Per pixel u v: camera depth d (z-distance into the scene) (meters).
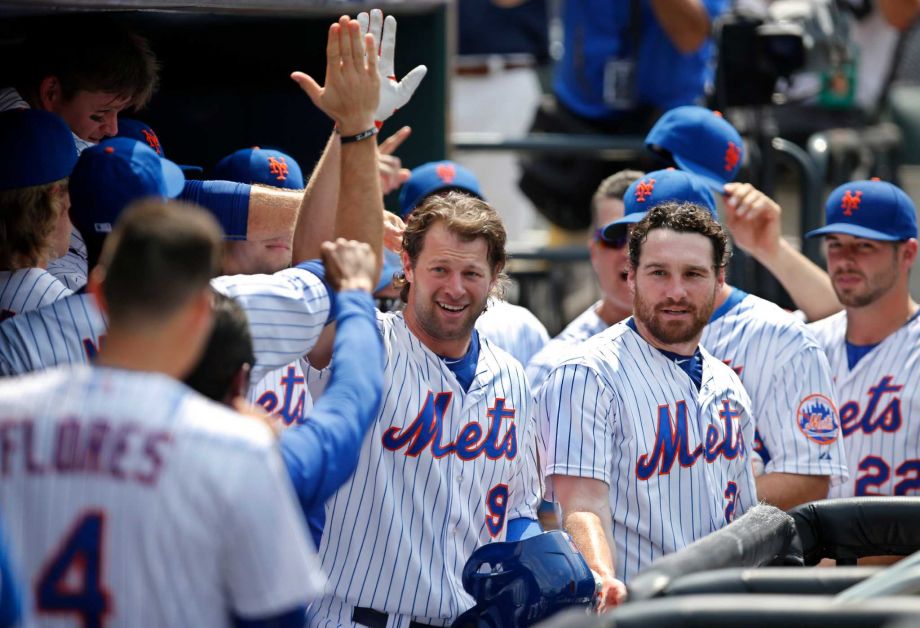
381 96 12.07
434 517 12.52
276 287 10.79
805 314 18.34
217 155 18.67
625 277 16.88
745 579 9.05
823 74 27.03
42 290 11.42
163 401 7.62
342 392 9.41
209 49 17.61
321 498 9.02
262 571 7.61
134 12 14.25
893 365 16.97
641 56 26.00
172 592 7.41
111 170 10.63
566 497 13.13
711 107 24.25
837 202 17.42
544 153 26.16
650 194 16.08
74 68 13.45
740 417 14.00
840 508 12.09
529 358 17.30
